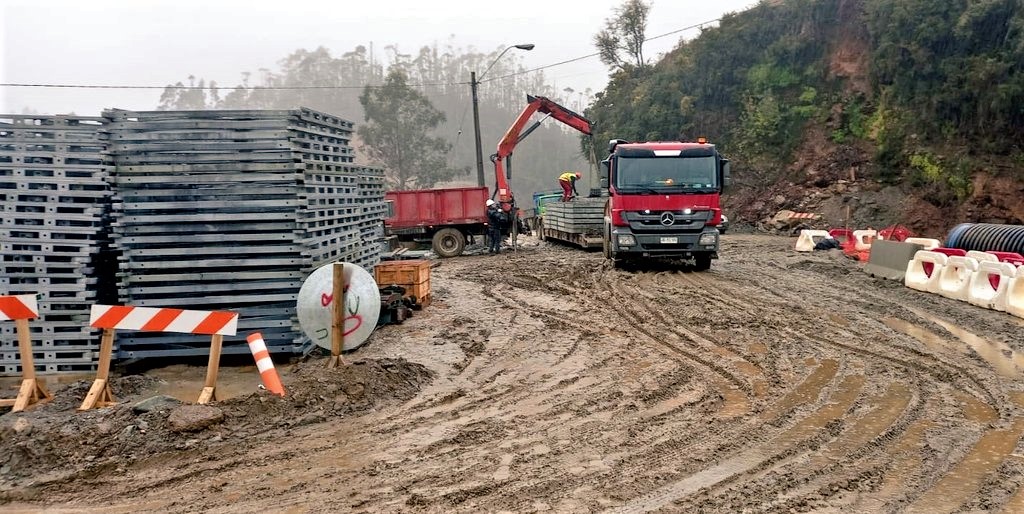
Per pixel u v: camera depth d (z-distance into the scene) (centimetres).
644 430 650
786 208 3381
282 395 718
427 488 527
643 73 5003
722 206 3709
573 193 2797
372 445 623
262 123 957
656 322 1155
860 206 3105
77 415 686
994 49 2861
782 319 1155
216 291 963
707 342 1012
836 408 705
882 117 3212
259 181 959
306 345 1003
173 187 955
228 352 976
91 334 949
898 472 546
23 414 709
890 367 861
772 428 649
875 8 3347
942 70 2970
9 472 561
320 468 571
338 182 1157
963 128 2917
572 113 2772
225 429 655
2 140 933
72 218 946
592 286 1548
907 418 671
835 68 3619
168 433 631
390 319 1174
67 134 939
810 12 3753
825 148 3459
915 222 2892
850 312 1211
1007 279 1188
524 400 755
